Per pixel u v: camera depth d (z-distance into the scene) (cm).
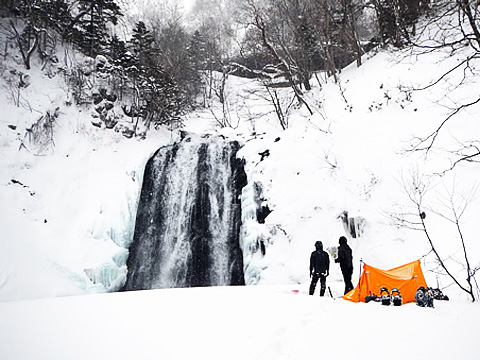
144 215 1719
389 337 414
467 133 1254
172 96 2112
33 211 1335
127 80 2031
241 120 2348
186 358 369
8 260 1105
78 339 449
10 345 431
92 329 492
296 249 1334
